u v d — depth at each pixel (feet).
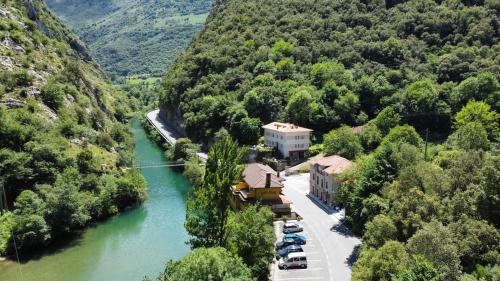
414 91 421.59
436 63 476.13
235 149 185.26
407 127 328.29
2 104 329.31
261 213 204.74
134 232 261.44
